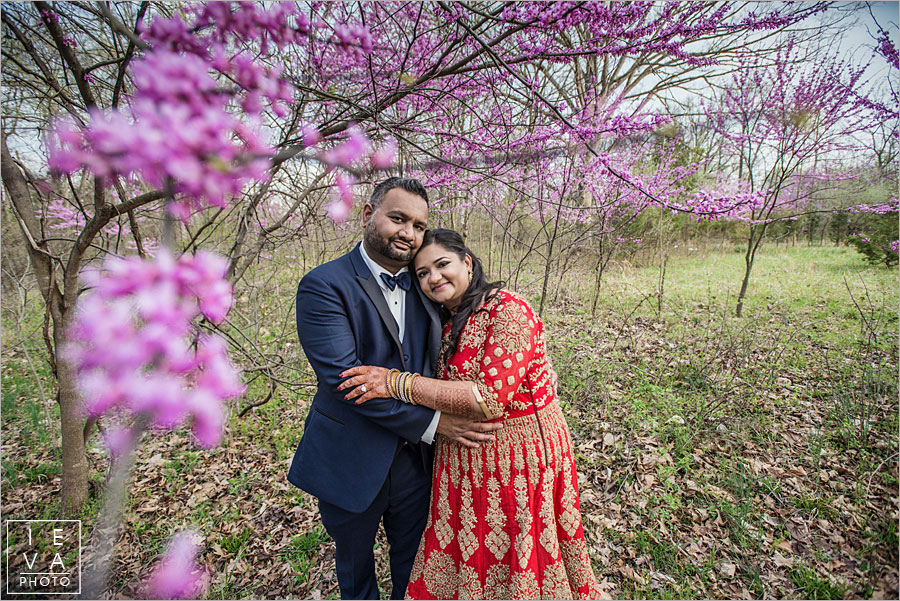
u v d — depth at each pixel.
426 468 1.77
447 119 2.74
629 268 8.30
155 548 2.23
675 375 3.75
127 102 1.76
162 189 0.59
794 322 4.86
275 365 3.06
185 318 0.58
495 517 1.54
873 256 6.96
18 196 2.26
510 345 1.47
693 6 1.81
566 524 1.62
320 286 1.55
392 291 1.69
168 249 0.60
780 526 2.17
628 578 1.98
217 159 0.59
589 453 2.83
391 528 1.86
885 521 2.13
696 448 2.80
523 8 1.80
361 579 1.82
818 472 2.50
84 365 0.53
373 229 1.55
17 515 2.52
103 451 3.06
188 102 0.58
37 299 6.19
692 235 10.84
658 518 2.28
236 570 2.13
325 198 3.26
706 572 1.97
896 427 2.78
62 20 2.10
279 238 3.16
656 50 1.91
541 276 5.49
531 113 3.44
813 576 1.91
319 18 1.54
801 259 8.66
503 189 4.82
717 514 2.27
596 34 1.80
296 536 2.30
